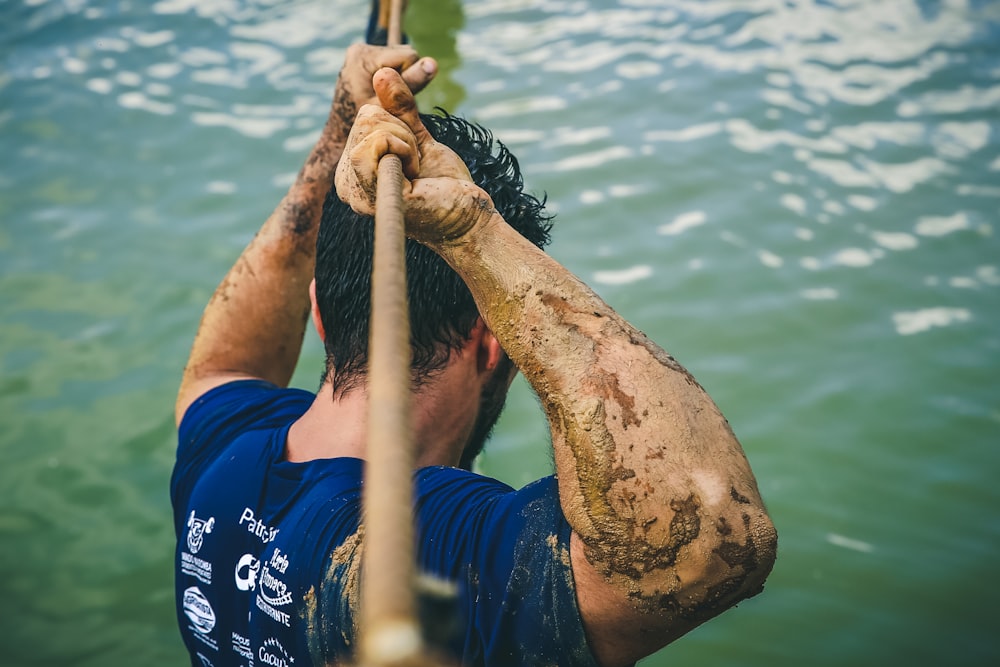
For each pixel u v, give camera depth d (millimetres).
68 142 6090
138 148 6004
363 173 1122
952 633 3471
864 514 3859
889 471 3996
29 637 3576
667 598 1095
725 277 4863
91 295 5016
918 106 5977
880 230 5109
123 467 4227
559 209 5297
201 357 1800
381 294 794
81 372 4629
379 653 477
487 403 1484
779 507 3885
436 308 1383
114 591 3773
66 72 6762
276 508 1350
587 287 1173
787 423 4188
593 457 1095
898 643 3453
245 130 6109
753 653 3457
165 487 4152
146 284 5062
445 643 1173
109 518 4023
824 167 5531
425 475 1305
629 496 1081
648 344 1148
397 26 2240
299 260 1816
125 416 4434
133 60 6867
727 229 5141
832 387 4332
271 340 1828
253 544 1349
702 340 4539
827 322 4617
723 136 5777
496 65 6551
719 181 5461
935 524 3812
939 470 3994
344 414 1390
